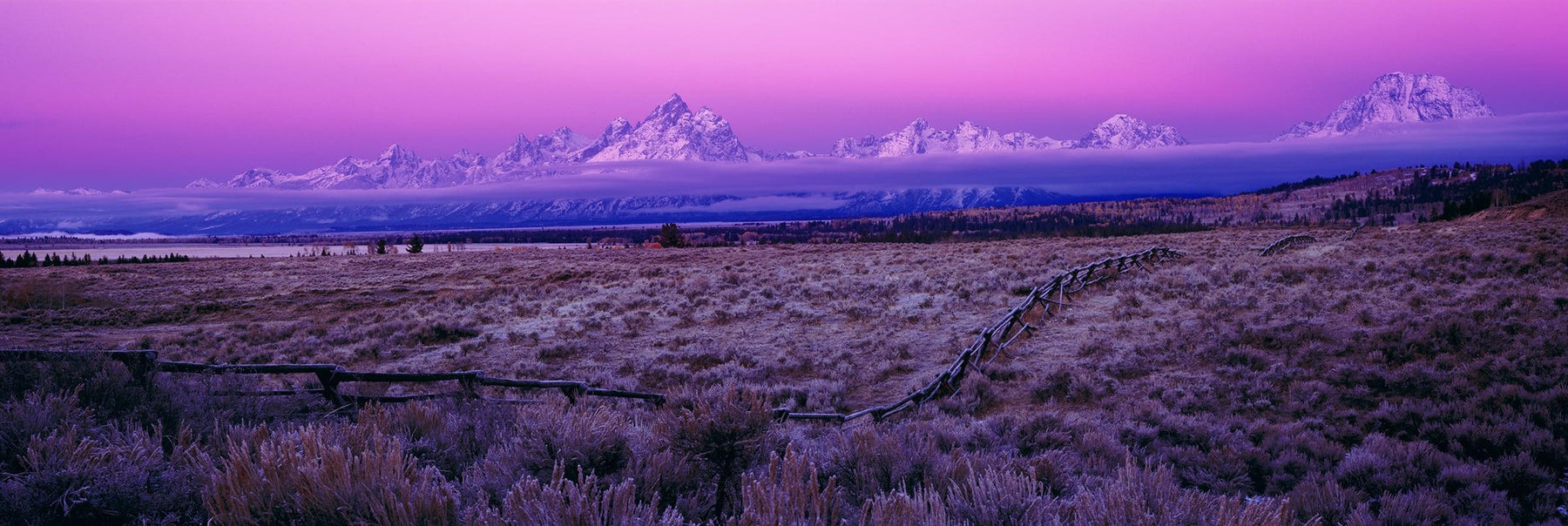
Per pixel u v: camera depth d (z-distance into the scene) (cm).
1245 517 214
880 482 354
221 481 234
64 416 363
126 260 7406
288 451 238
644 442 365
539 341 1859
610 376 1409
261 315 3253
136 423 402
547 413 356
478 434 459
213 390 571
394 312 2923
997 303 1975
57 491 257
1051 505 255
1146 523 220
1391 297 1571
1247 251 3350
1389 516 567
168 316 3212
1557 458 717
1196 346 1294
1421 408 904
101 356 529
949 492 274
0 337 2547
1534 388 931
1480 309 1320
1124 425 871
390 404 714
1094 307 1795
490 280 4281
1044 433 809
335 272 4897
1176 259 3005
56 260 7531
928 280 2541
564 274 4194
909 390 1237
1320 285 1823
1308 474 688
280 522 223
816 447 459
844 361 1465
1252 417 967
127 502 263
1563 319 1209
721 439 337
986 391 1136
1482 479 678
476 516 241
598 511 214
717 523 298
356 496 224
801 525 212
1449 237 3141
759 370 1419
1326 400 997
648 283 3072
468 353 1761
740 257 5050
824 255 4653
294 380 1102
